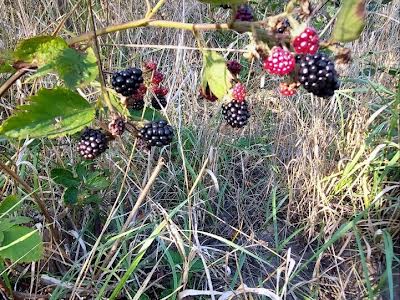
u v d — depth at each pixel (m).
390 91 0.48
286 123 0.51
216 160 0.46
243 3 0.22
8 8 0.56
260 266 0.42
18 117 0.23
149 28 0.57
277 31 0.22
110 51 0.53
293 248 0.44
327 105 0.50
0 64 0.26
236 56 0.57
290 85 0.23
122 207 0.41
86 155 0.26
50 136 0.23
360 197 0.45
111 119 0.25
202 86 0.27
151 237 0.34
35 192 0.34
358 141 0.47
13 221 0.33
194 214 0.41
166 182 0.45
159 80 0.30
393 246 0.44
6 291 0.34
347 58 0.22
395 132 0.48
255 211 0.47
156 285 0.38
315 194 0.46
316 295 0.39
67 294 0.36
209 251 0.42
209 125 0.49
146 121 0.26
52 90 0.23
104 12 0.54
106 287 0.35
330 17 0.55
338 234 0.38
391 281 0.37
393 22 0.57
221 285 0.39
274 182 0.47
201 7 0.61
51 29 0.52
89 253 0.35
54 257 0.37
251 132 0.51
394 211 0.43
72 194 0.37
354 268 0.40
